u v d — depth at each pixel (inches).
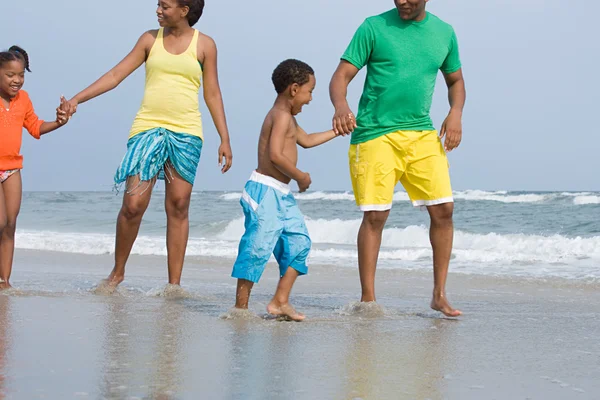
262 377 100.0
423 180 174.4
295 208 164.7
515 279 272.2
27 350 114.1
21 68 202.5
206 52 203.8
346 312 173.8
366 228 175.0
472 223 778.2
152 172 200.4
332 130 174.2
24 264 328.2
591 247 417.4
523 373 108.0
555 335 142.3
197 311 166.4
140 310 164.2
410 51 171.2
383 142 173.0
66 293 198.4
